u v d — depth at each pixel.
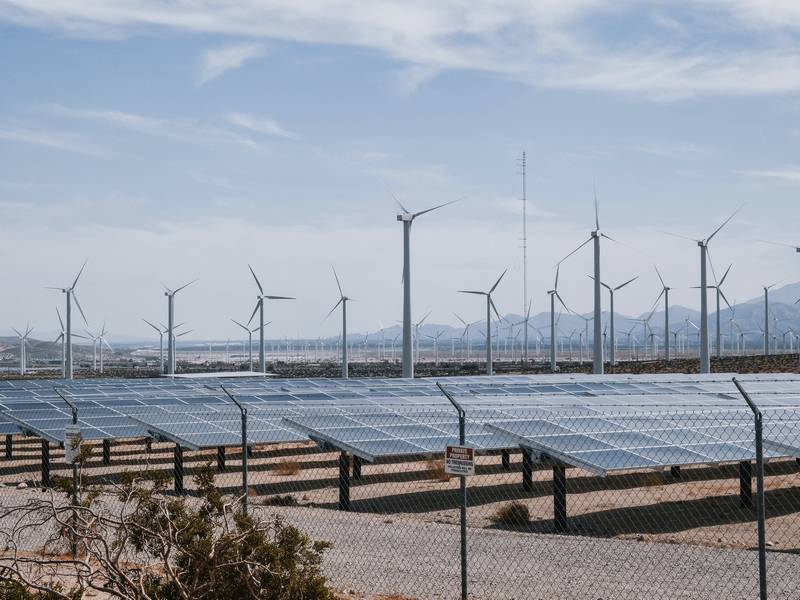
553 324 132.62
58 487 16.44
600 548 22.06
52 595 13.66
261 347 113.62
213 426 37.62
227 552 13.68
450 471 16.66
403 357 69.88
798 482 37.56
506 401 44.53
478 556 21.20
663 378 68.62
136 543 14.23
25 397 53.47
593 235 79.12
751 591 17.91
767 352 157.12
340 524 25.67
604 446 28.34
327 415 36.91
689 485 36.59
